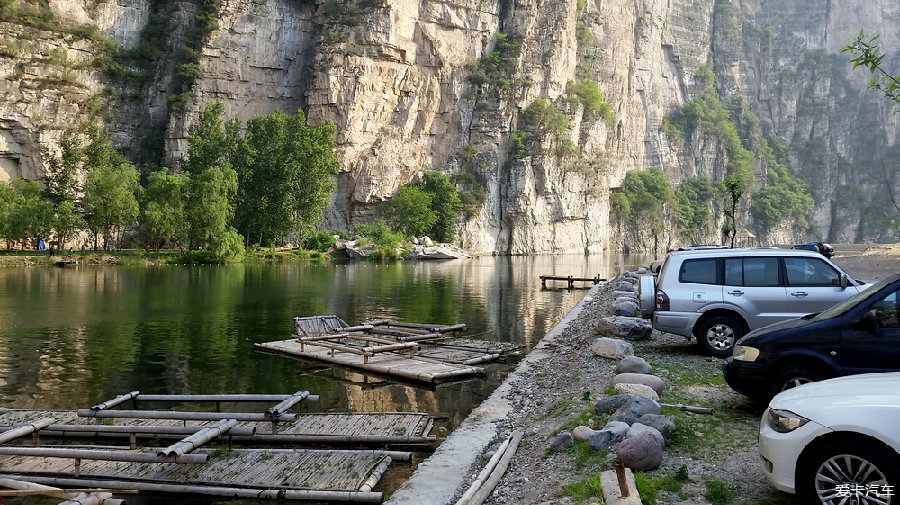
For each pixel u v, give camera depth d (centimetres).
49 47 8631
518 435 1096
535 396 1412
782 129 19838
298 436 1208
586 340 1955
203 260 7138
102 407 1305
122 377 1800
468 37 11694
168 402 1519
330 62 10181
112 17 9669
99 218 6981
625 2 15688
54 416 1355
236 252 7312
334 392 1633
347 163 10294
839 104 19688
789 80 19812
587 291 4300
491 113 11575
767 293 1547
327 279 5156
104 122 9156
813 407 710
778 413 739
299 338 2205
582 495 782
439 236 10712
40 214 6838
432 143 11406
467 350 2141
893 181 18575
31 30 8469
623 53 15438
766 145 18950
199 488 969
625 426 949
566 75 12900
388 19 10500
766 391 1066
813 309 1520
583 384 1368
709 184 17000
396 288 4444
